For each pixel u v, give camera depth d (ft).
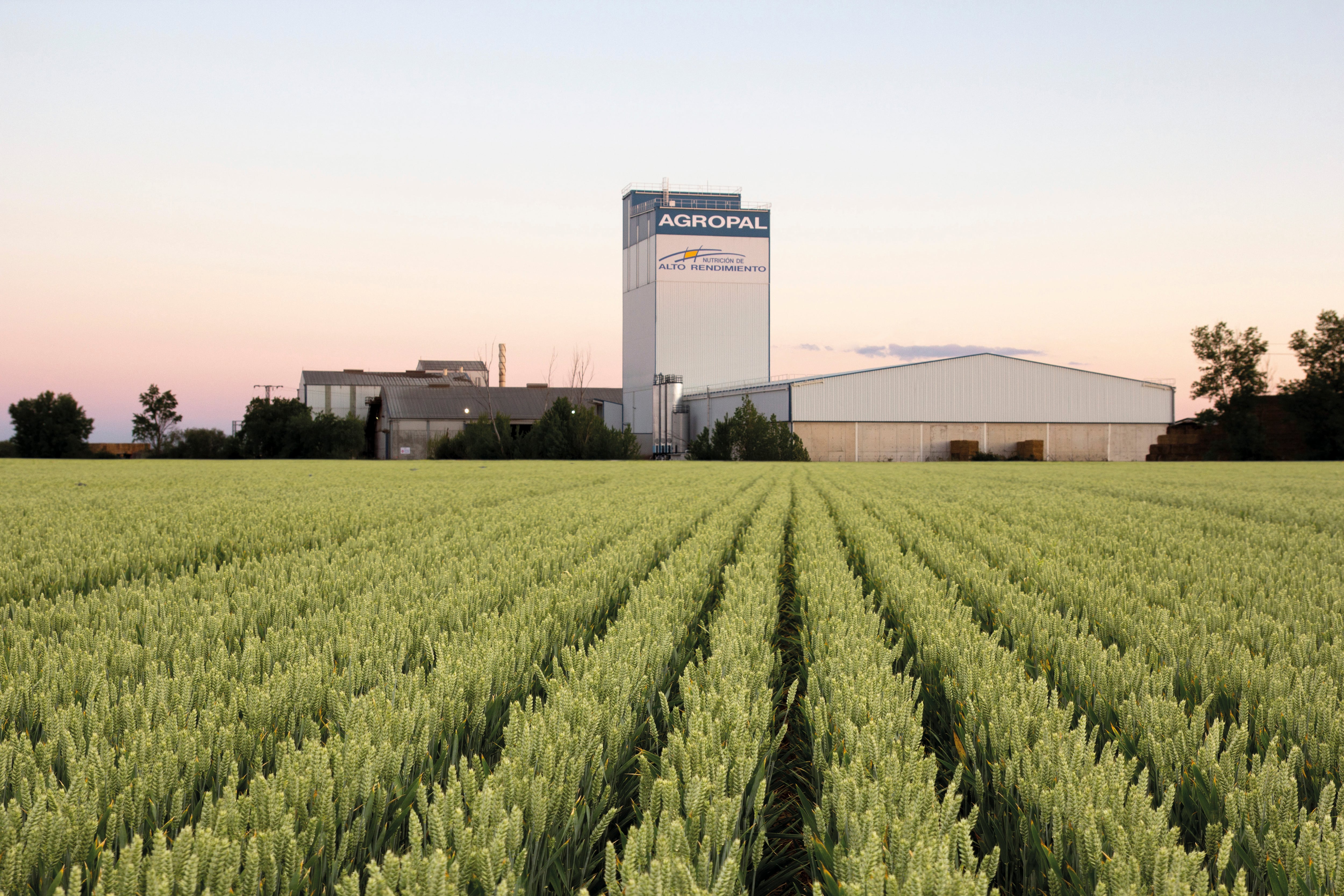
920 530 29.07
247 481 71.00
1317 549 24.06
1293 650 11.50
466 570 19.19
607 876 5.32
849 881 5.34
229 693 9.23
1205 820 7.10
